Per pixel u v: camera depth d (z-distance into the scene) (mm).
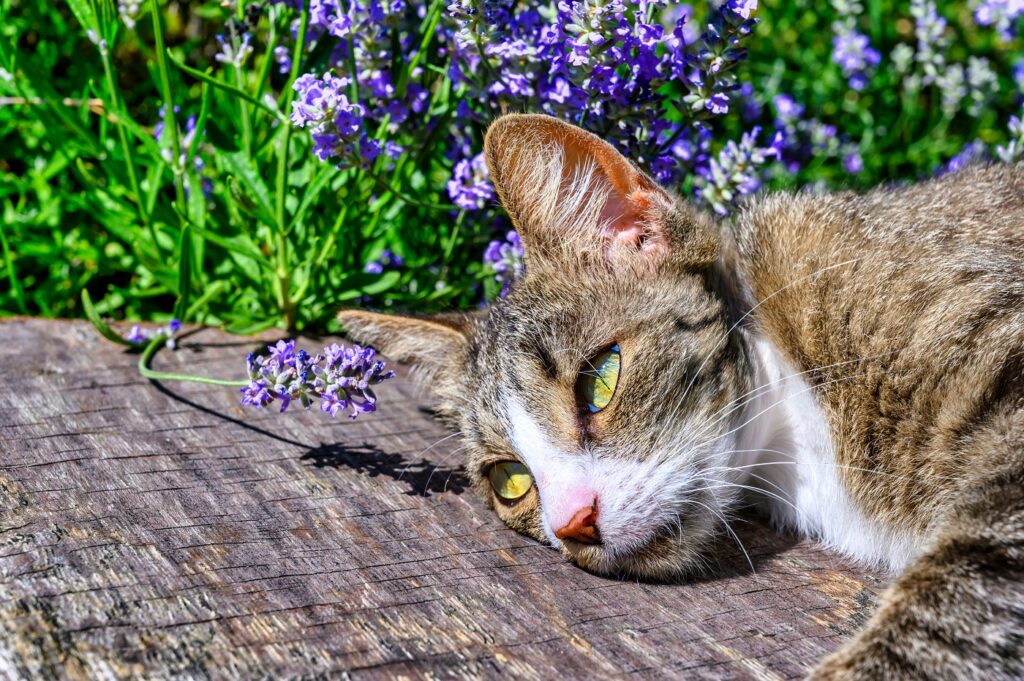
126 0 745
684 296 639
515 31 679
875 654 544
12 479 599
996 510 564
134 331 704
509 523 624
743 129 865
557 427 620
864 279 627
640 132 688
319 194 727
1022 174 669
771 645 553
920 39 891
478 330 680
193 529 581
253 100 681
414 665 527
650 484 605
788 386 639
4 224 781
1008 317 595
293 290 745
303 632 536
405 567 577
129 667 515
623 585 589
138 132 707
